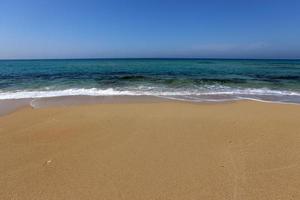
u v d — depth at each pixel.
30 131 5.16
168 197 2.76
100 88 12.22
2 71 24.45
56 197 2.78
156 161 3.66
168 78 16.84
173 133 4.96
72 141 4.55
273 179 3.09
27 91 11.13
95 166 3.52
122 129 5.25
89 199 2.73
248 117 6.23
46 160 3.74
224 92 11.05
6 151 4.11
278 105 7.97
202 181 3.08
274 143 4.32
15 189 2.95
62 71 24.47
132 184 3.03
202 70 26.28
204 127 5.35
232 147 4.17
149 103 8.36
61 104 8.34
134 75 19.38
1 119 6.22
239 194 2.79
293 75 19.33
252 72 22.91
